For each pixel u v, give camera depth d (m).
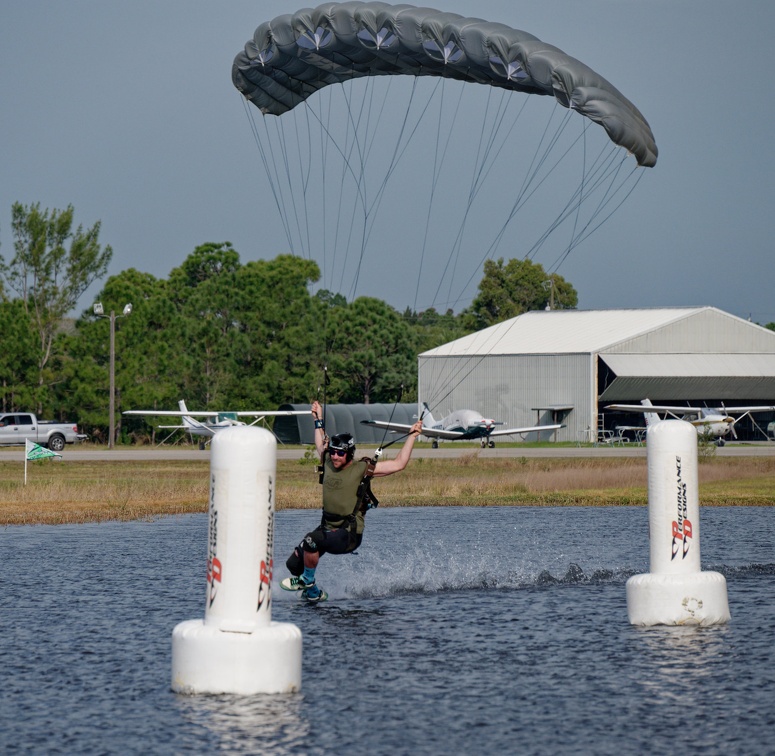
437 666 30.25
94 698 27.16
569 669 29.86
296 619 36.91
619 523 69.19
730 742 23.83
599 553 54.12
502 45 55.88
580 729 24.72
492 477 114.38
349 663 30.64
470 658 31.16
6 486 100.31
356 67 64.56
